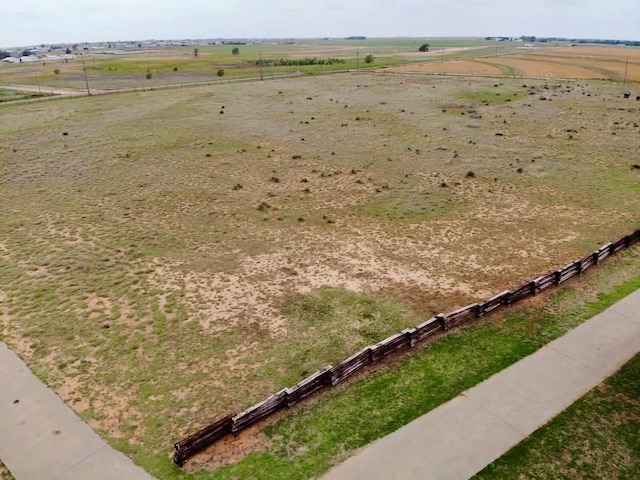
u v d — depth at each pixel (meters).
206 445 11.62
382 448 11.39
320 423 12.28
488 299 17.95
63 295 18.94
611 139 41.00
